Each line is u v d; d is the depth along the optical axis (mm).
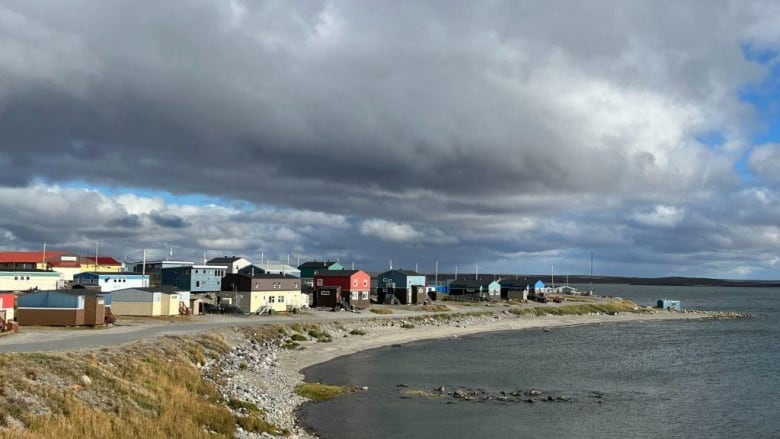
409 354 89188
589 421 53344
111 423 35094
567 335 126500
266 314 107938
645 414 56562
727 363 89938
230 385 53375
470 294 189375
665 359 92875
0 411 31422
